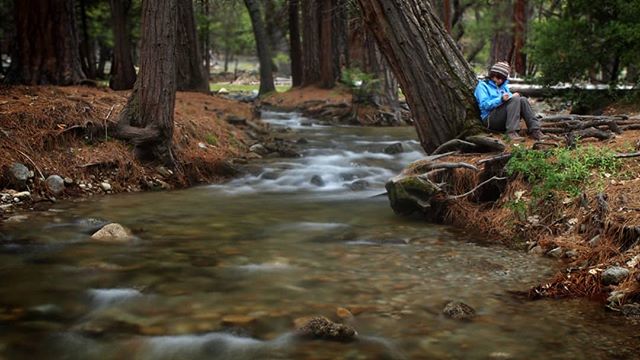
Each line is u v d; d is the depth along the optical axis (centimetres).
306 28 2920
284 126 2055
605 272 493
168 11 987
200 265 568
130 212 797
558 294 483
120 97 1207
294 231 706
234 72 5541
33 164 863
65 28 1520
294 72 3225
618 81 1346
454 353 383
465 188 742
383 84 2331
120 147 982
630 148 702
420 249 620
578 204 615
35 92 1111
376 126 2197
